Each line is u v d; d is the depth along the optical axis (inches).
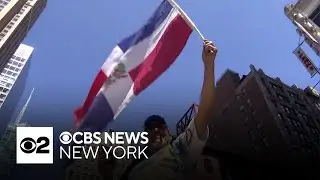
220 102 3570.4
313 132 3127.5
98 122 451.8
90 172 429.4
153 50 490.0
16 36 4128.9
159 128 379.2
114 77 479.2
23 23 4175.7
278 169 2534.5
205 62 345.7
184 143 349.7
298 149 2701.8
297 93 3599.9
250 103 3240.7
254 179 1723.7
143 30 513.3
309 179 2593.5
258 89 3230.8
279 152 2706.7
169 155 350.0
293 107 3275.1
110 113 455.5
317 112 3494.1
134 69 485.1
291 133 2847.0
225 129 3196.4
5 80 7603.4
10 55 4224.9
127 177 388.5
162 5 514.9
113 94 467.8
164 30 493.4
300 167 2586.1
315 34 2247.8
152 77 469.7
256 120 3073.3
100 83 484.7
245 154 2881.4
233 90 3543.3
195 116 345.4
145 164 351.6
